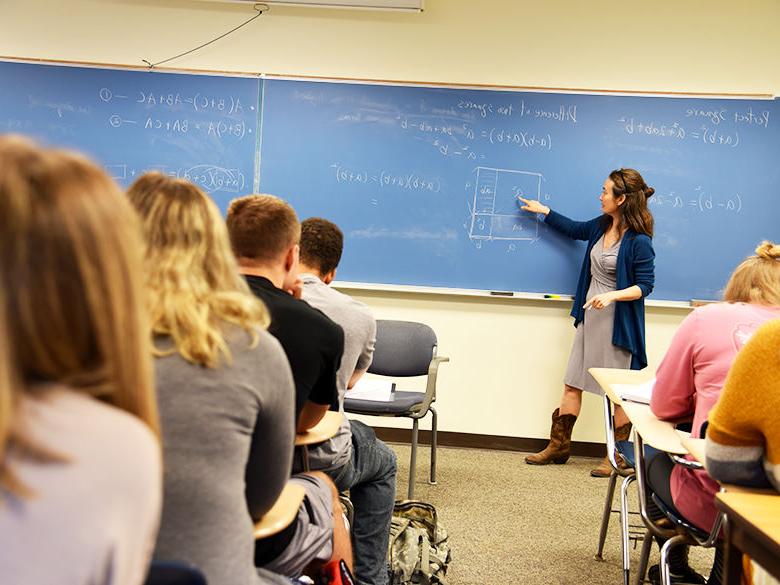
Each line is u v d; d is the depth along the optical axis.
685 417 1.95
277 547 1.37
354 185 4.00
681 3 3.85
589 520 3.11
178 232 1.11
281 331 1.53
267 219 1.61
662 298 3.94
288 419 1.15
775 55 3.83
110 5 3.99
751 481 1.44
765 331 1.37
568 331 4.02
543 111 3.92
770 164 3.84
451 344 4.08
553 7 3.89
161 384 1.01
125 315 0.64
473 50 3.93
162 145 4.03
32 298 0.58
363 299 4.09
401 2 3.84
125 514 0.59
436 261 4.02
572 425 3.87
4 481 0.55
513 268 3.99
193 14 3.98
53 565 0.55
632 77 3.90
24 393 0.59
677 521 1.87
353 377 2.20
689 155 3.88
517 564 2.65
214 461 1.02
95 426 0.60
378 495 2.28
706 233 3.90
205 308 1.06
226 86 3.99
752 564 1.42
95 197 0.62
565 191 3.94
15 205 0.57
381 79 3.97
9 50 4.02
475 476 3.63
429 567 2.37
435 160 3.97
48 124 4.04
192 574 0.80
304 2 3.87
